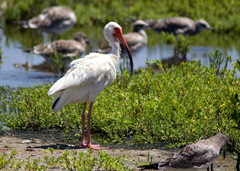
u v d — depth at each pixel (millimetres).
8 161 7656
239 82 11211
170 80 12562
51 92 8602
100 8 39500
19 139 10031
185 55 22156
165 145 9617
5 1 39062
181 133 9812
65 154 7832
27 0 38938
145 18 36781
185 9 38469
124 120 10289
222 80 11828
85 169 7363
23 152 8734
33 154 8609
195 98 10867
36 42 26734
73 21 24469
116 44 10812
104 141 10000
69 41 18844
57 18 23688
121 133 10297
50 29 24016
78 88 9164
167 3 40125
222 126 9656
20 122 11141
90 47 24922
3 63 20234
